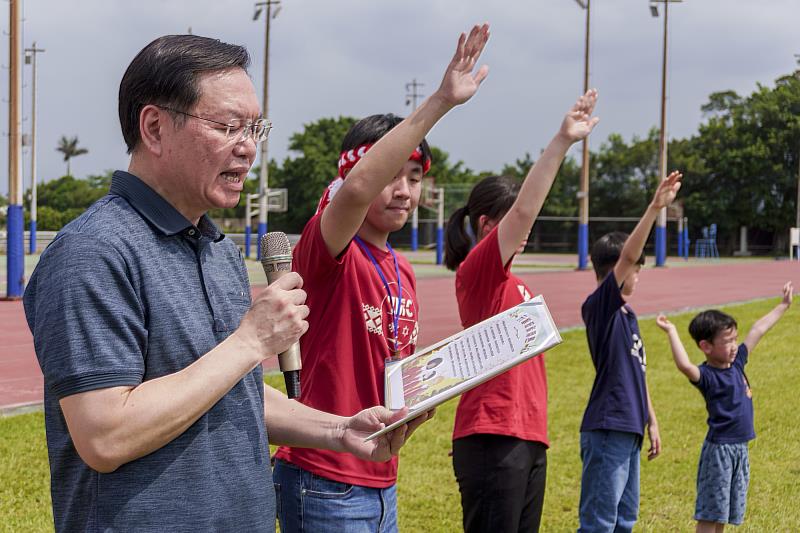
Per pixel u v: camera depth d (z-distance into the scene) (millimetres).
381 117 2770
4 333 11797
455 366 2141
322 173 67750
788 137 53312
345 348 2594
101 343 1592
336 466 2531
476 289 3227
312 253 2523
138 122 1788
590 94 3096
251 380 1904
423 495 5133
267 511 1861
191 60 1756
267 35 32125
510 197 3512
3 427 6293
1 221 47156
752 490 5383
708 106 56312
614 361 3965
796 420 7133
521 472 3115
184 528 1692
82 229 1670
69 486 1721
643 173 59250
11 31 15242
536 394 3258
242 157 1838
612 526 3902
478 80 2254
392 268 2779
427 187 34594
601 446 3936
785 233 54469
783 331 12281
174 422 1601
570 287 21469
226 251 1964
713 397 4445
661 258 33438
